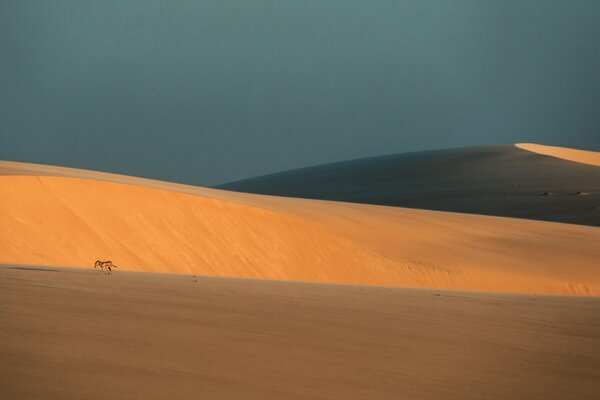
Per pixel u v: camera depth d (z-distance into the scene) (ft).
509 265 594.65
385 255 560.61
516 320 245.65
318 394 127.75
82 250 442.09
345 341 175.52
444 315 240.12
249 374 135.33
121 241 463.83
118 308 186.50
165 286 249.75
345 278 525.34
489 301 314.55
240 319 189.98
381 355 164.55
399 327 204.23
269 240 522.47
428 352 173.58
